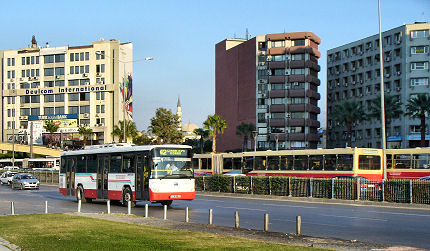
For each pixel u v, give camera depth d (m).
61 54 113.56
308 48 97.94
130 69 114.56
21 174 47.38
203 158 51.59
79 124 111.44
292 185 32.41
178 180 24.06
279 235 13.30
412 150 35.38
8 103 117.62
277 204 27.28
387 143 90.81
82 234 13.52
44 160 81.81
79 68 112.00
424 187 25.61
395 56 89.88
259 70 100.50
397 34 89.50
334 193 29.77
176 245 11.34
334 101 107.62
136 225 15.60
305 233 14.74
